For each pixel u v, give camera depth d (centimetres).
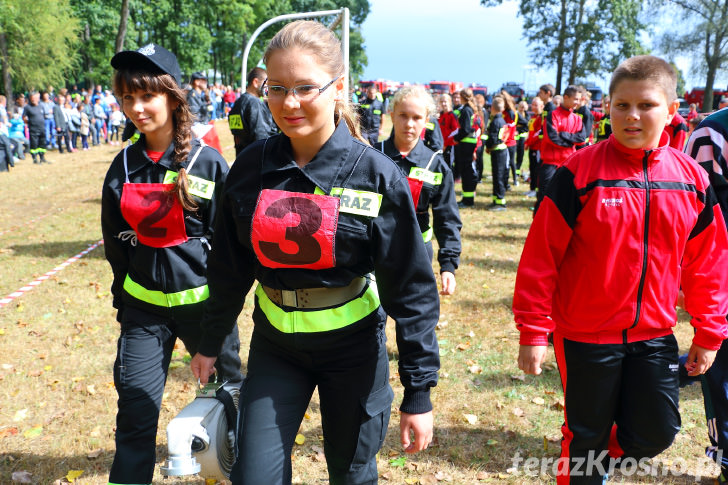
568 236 222
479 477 305
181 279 243
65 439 343
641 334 223
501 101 1008
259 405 183
